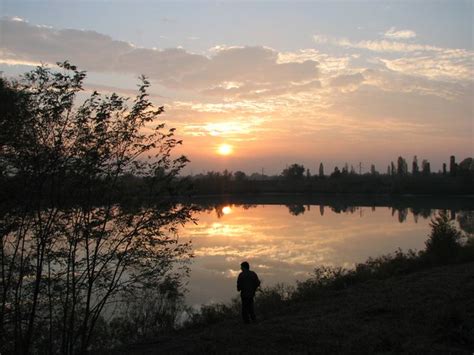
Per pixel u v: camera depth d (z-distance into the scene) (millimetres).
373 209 87688
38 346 10734
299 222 62375
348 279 21141
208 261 31594
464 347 9805
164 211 10773
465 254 23734
